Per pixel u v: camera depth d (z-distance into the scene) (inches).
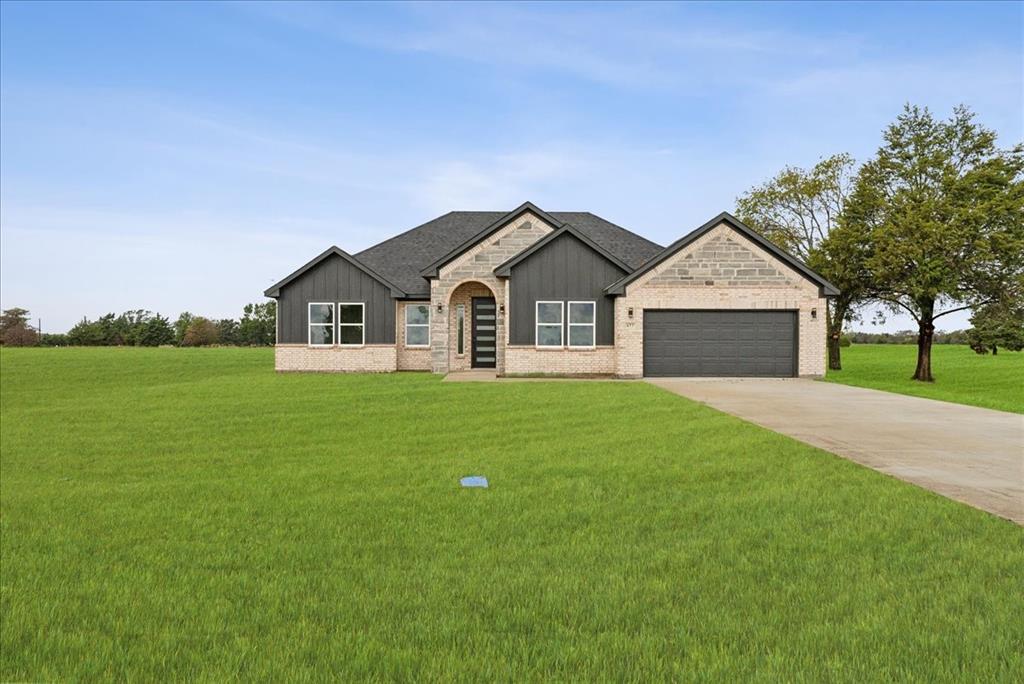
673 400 607.8
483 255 973.2
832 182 1481.3
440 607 162.9
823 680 126.5
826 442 386.6
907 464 323.6
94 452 374.3
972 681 126.0
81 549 207.9
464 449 373.4
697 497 262.5
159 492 279.9
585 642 143.9
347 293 1035.3
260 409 561.6
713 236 888.9
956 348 2512.3
